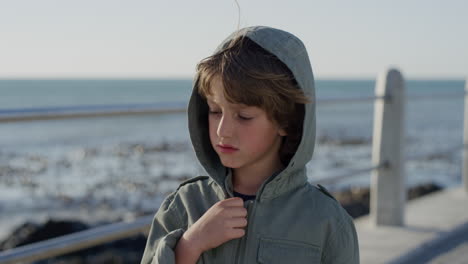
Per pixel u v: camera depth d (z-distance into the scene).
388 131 3.94
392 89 3.92
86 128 30.12
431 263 3.15
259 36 1.29
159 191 13.08
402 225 3.96
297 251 1.30
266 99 1.23
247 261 1.30
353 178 13.19
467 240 3.58
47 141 24.56
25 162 17.78
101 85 153.12
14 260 1.84
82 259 6.61
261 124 1.27
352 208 8.12
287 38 1.31
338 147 21.02
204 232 1.30
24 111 1.95
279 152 1.38
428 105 53.91
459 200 4.79
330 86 138.38
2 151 20.92
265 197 1.32
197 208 1.43
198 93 1.42
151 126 31.59
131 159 18.06
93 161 17.81
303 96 1.29
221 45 1.33
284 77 1.27
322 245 1.32
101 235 2.08
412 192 9.23
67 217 10.74
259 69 1.24
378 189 3.99
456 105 54.47
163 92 90.50
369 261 3.17
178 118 36.69
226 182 1.36
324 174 14.46
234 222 1.29
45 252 1.91
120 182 14.07
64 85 156.50
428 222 4.04
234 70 1.22
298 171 1.36
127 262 6.60
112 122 33.53
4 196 12.69
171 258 1.28
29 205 11.80
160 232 1.46
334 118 38.84
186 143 22.59
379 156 3.97
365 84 154.25
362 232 3.81
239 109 1.25
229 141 1.26
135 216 10.71
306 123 1.30
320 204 1.34
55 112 2.02
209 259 1.34
